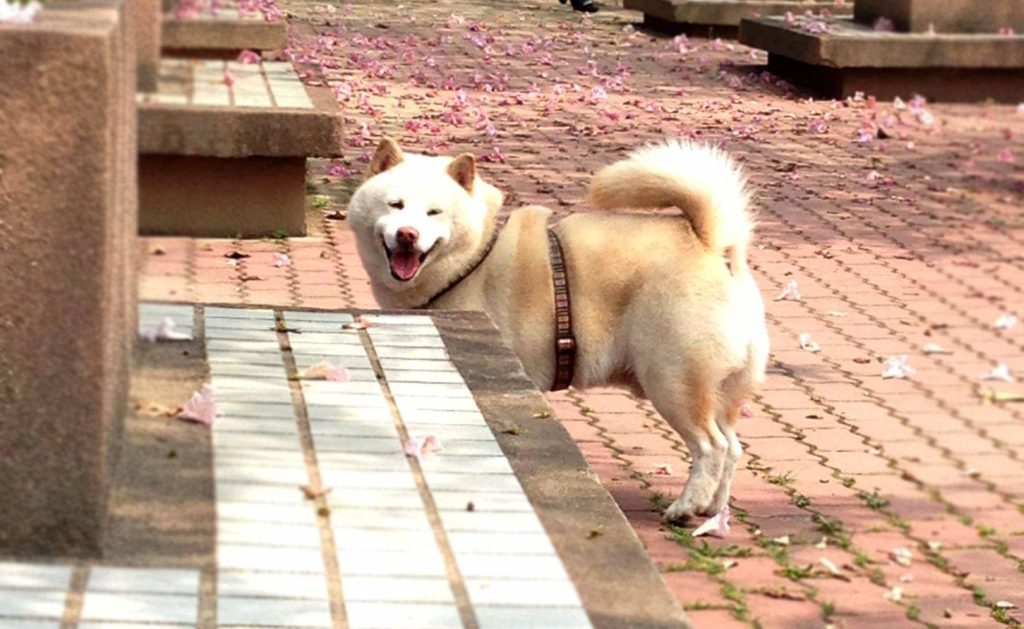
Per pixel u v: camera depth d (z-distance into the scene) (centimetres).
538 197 633
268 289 473
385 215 358
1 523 248
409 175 360
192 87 273
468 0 1412
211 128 509
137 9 267
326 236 549
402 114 820
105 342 246
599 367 352
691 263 342
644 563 255
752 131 791
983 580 319
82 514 248
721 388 346
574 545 259
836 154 712
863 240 530
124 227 261
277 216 541
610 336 350
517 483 277
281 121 519
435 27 1208
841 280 496
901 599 312
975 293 147
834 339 447
